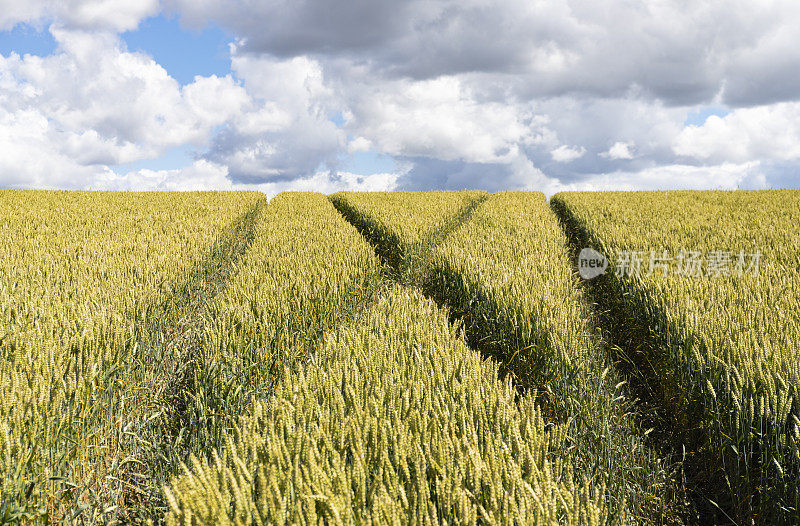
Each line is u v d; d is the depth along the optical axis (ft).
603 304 23.58
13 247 24.21
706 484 10.92
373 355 10.69
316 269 20.68
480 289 18.58
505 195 64.44
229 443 6.77
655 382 15.30
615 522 8.55
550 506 5.90
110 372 11.10
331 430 7.66
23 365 10.25
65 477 8.42
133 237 28.66
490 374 10.66
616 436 11.69
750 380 10.05
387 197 59.72
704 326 12.83
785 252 22.77
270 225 34.71
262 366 12.80
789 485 8.66
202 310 19.19
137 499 9.69
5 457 7.43
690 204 47.39
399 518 5.47
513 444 7.52
